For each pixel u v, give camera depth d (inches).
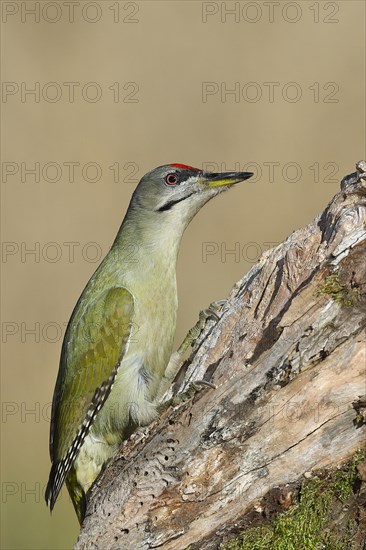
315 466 320.5
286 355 320.8
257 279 350.0
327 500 320.8
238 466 328.8
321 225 339.0
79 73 945.5
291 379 320.8
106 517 351.3
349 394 314.2
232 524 331.0
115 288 450.3
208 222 858.1
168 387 452.1
